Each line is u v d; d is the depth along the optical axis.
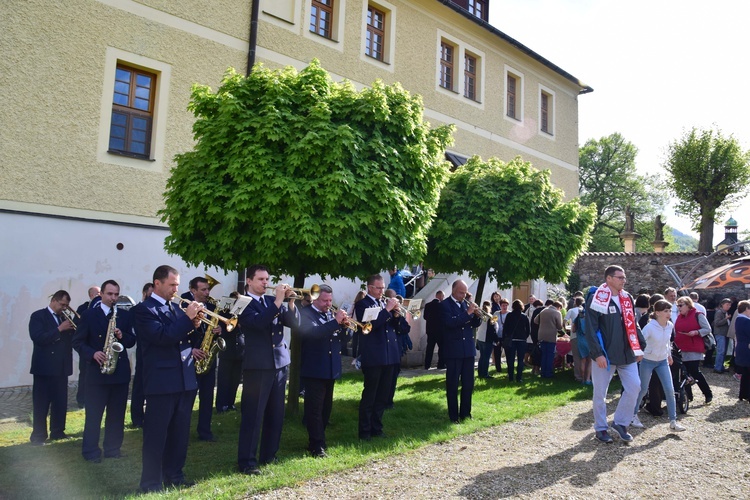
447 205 11.02
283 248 6.43
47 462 5.59
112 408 5.84
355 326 6.10
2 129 9.59
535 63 21.41
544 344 11.75
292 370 7.70
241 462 5.31
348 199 6.64
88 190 10.54
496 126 19.56
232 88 7.13
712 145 33.03
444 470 5.49
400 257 7.23
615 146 51.78
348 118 7.26
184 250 7.03
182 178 7.16
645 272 22.41
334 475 5.28
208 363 5.93
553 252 10.62
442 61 18.12
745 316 9.49
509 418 7.75
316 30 14.65
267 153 6.68
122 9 11.05
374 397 6.64
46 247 10.00
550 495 4.87
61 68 10.26
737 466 5.83
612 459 5.96
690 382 8.85
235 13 12.78
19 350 9.66
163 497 4.50
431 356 12.51
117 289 6.13
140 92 11.52
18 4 9.80
